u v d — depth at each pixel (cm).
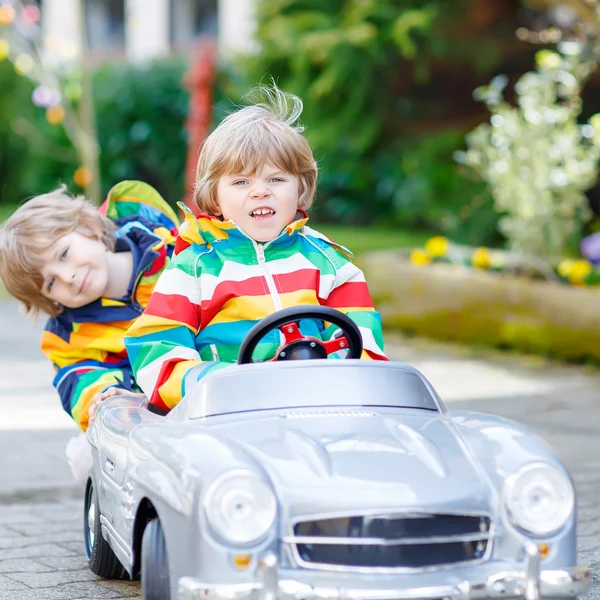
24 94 2739
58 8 2911
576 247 1454
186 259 476
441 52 1590
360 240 2248
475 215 2058
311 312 428
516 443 369
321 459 355
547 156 1320
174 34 2961
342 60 1549
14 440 816
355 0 1581
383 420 391
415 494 342
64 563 540
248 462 342
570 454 781
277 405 404
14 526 621
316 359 422
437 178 2175
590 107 1830
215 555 331
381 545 339
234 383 409
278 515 337
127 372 553
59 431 848
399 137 1748
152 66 2612
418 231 2633
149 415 452
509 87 1714
